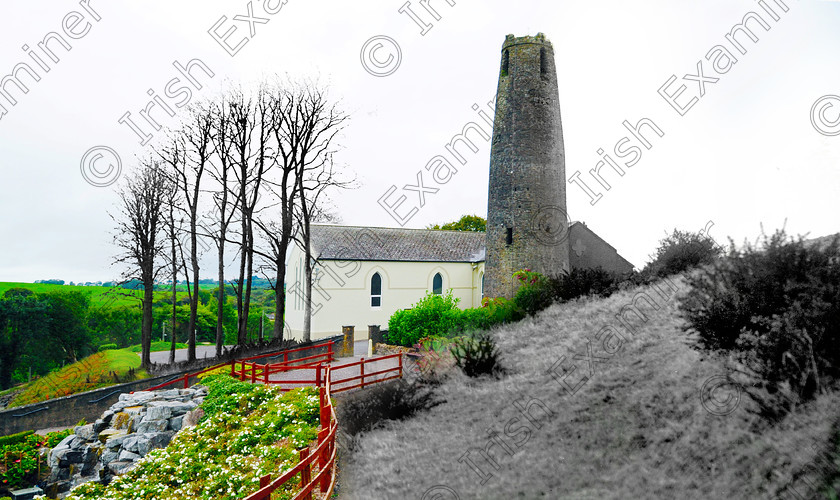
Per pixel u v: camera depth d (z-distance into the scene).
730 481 8.31
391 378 18.39
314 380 18.42
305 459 8.62
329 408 12.18
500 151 29.98
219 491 10.78
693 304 12.17
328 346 24.23
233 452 13.05
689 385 10.98
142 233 33.00
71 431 18.59
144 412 16.55
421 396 15.59
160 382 21.25
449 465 11.51
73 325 51.97
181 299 69.12
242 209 31.88
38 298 49.12
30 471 16.95
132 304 59.75
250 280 31.86
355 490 10.98
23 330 46.31
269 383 18.27
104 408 20.52
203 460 12.61
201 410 16.36
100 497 11.25
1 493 16.38
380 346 27.19
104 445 15.45
